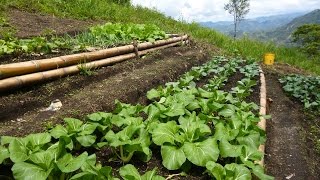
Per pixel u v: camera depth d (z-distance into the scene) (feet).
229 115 6.30
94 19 16.07
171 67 10.05
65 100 6.42
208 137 5.41
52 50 8.81
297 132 7.64
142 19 19.33
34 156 3.79
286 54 19.44
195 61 12.05
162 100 6.55
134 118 5.29
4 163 4.11
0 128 5.06
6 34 8.60
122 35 11.57
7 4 13.48
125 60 9.92
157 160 5.01
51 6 15.20
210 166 4.33
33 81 6.50
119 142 4.45
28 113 5.82
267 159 6.13
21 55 7.92
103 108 6.26
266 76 13.12
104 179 3.84
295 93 10.57
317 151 7.14
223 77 9.92
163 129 4.96
